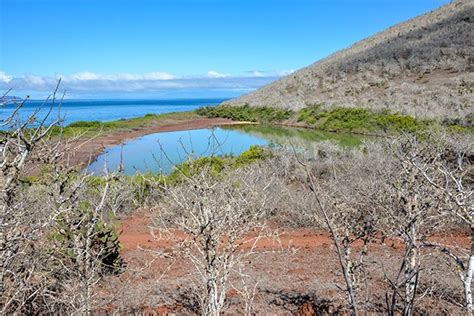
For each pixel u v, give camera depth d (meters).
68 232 5.07
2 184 3.56
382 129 35.28
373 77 58.38
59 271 5.22
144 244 9.85
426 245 4.00
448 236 9.09
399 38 71.00
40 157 3.86
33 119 3.52
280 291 7.06
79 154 25.61
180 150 29.89
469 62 51.16
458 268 3.78
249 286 7.24
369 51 71.25
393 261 8.20
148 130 48.59
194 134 45.12
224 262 5.01
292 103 60.41
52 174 4.57
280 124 55.31
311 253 9.26
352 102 51.25
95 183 9.51
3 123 3.43
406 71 55.88
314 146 28.70
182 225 4.80
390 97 47.66
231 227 4.95
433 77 50.75
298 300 6.71
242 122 59.88
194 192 4.86
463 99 39.84
